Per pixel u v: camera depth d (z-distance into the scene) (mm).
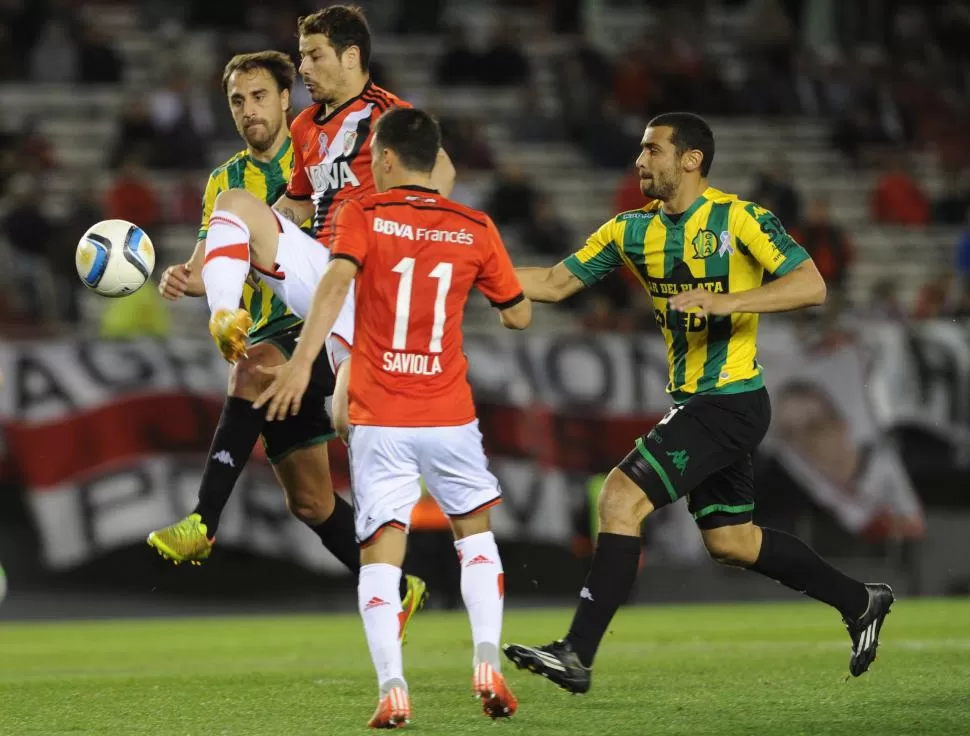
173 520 44688
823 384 51281
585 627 19406
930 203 70250
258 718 19531
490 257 18516
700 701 20812
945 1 83562
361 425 17844
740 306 19562
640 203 61406
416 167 18234
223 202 20750
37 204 51594
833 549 51719
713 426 20453
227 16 66812
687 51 76188
